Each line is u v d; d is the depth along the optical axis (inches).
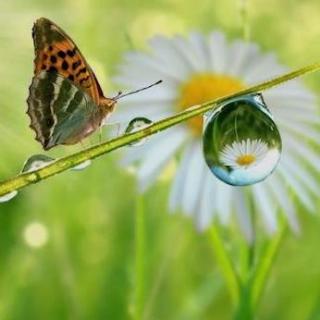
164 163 30.0
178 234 33.3
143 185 29.7
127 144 23.4
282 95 30.7
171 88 30.5
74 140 26.2
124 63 30.7
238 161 24.9
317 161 30.3
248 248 29.5
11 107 29.6
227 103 24.9
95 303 32.8
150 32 36.9
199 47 31.3
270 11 40.4
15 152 29.5
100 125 26.4
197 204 30.0
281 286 34.0
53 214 33.0
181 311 32.9
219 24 40.4
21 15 30.8
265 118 24.9
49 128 26.0
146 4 38.8
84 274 33.3
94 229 33.7
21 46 30.2
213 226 29.5
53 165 23.5
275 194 30.0
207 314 33.9
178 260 33.5
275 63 31.6
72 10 34.7
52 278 32.9
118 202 34.0
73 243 33.5
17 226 33.7
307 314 33.7
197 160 30.3
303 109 30.6
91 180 33.8
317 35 39.3
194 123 30.4
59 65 25.9
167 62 31.0
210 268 34.2
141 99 30.5
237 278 29.2
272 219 29.8
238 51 31.3
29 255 33.2
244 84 31.1
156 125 23.5
